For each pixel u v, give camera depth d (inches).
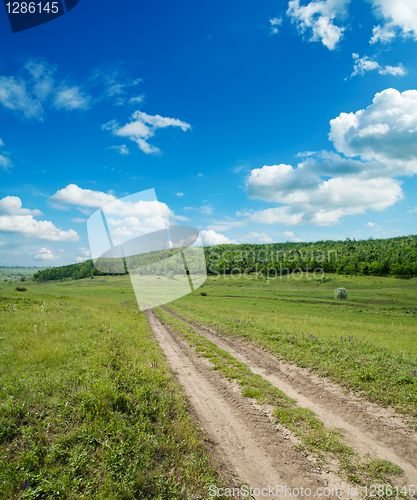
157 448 180.2
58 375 270.1
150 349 454.3
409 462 184.7
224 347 517.7
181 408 248.4
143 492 143.9
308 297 3211.1
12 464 144.9
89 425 188.4
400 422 236.2
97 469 154.0
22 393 220.5
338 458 188.9
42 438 172.1
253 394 292.4
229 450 196.7
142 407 227.6
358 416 248.2
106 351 386.6
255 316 1088.2
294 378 349.7
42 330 479.8
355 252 7150.6
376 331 932.6
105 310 852.6
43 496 131.5
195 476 161.2
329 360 395.5
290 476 170.6
